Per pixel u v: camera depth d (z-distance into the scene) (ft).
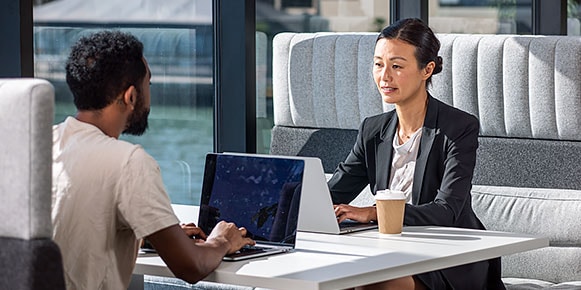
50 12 11.47
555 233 11.07
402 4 15.81
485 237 8.94
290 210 8.44
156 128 12.91
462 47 12.60
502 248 8.49
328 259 7.85
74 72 7.52
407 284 9.08
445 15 16.76
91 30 12.05
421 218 9.54
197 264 7.31
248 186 8.79
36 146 5.85
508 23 18.29
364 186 10.94
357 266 7.51
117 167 7.20
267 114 14.23
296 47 13.88
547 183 12.13
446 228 9.48
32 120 5.84
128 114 7.66
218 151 13.70
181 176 13.30
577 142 12.02
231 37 13.42
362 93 13.33
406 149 10.30
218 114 13.69
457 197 9.79
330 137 13.76
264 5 13.94
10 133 5.89
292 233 8.36
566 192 11.24
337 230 9.20
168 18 13.05
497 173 12.49
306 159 9.32
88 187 7.23
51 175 5.95
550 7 19.04
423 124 10.22
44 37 11.41
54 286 5.82
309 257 7.97
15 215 5.88
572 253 11.03
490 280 10.15
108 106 7.55
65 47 11.71
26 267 5.74
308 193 9.33
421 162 10.13
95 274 7.25
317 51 13.70
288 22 14.35
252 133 13.55
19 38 10.24
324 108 13.70
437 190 10.09
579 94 11.83
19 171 5.86
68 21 11.72
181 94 13.23
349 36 13.57
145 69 7.71
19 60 10.25
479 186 11.83
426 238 8.87
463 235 9.05
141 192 7.14
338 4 15.02
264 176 8.70
